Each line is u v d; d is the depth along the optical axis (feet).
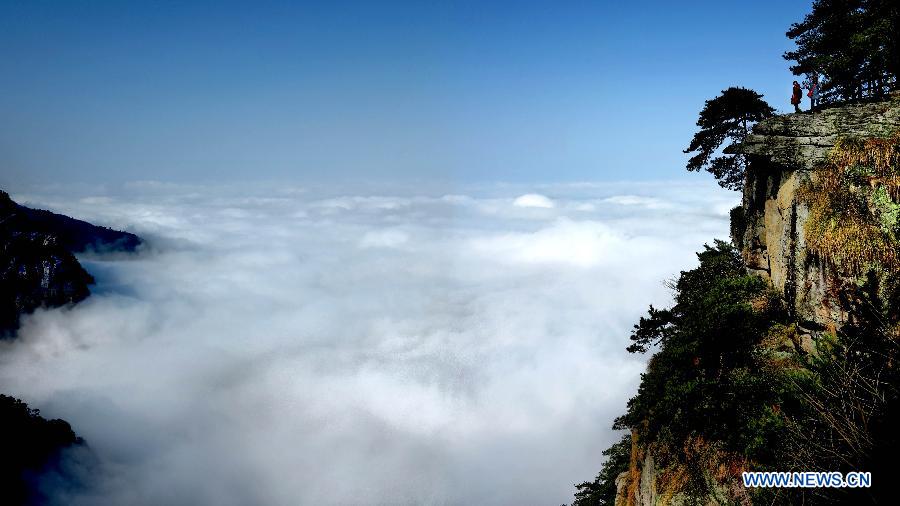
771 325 61.41
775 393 49.60
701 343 58.95
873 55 77.77
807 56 95.50
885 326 39.70
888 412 32.96
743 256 79.82
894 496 31.22
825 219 56.18
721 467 48.37
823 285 55.47
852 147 57.26
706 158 116.16
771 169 68.64
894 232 51.65
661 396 58.08
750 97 104.63
